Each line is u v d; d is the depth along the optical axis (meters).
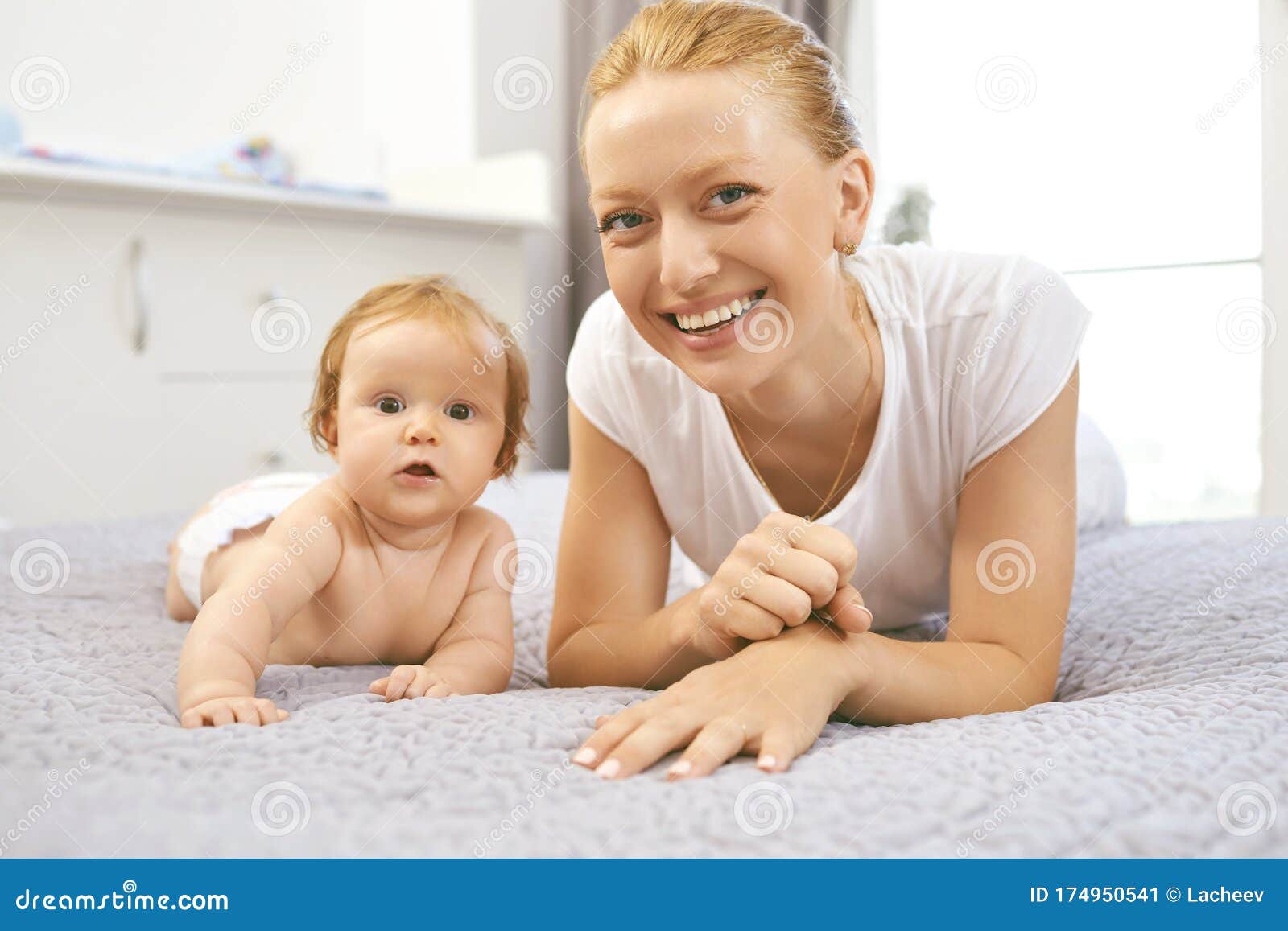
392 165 3.11
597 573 0.98
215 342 2.28
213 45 2.72
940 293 0.90
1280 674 0.76
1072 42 2.50
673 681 0.88
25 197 2.03
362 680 0.90
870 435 0.91
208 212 2.24
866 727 0.76
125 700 0.78
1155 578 1.16
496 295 2.73
